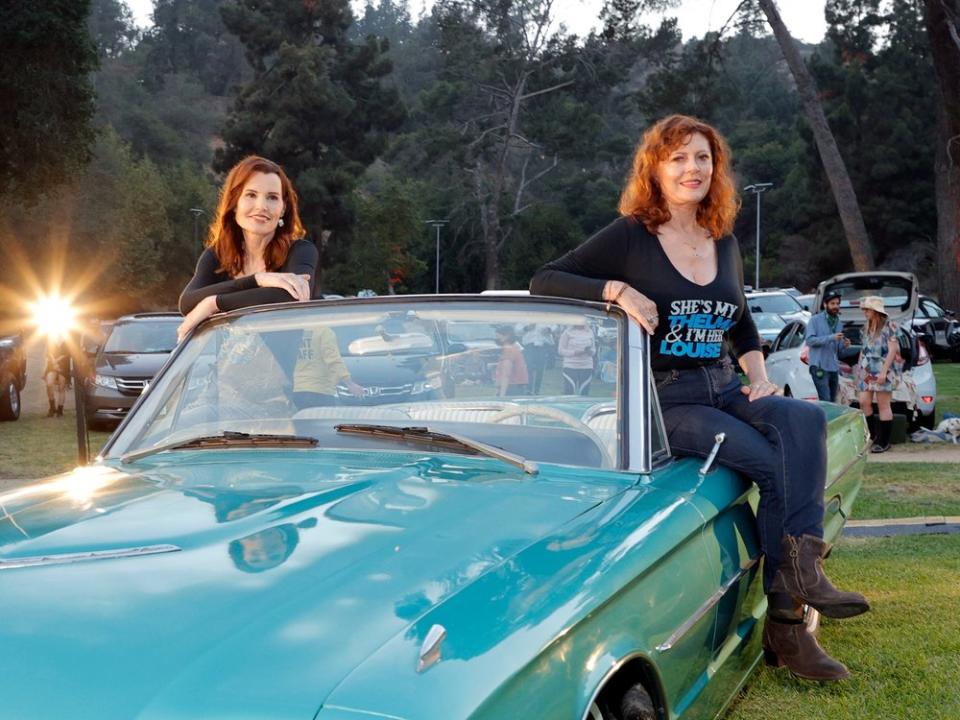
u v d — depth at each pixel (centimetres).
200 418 355
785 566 348
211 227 444
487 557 226
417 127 9044
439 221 8481
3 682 182
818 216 7838
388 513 249
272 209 432
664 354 372
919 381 1331
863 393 1262
